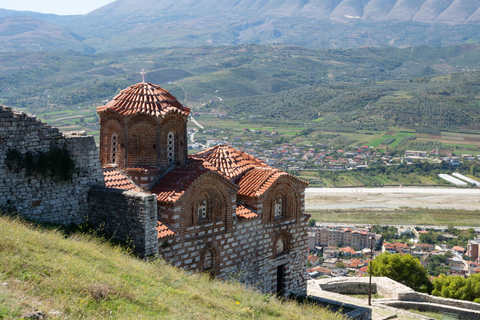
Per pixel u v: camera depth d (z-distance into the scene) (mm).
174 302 20141
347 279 49656
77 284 18188
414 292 46375
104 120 33656
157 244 27953
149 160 32625
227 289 25734
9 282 16844
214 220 32156
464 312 43781
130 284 20844
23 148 26188
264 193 35000
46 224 26891
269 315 23625
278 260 37438
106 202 28734
